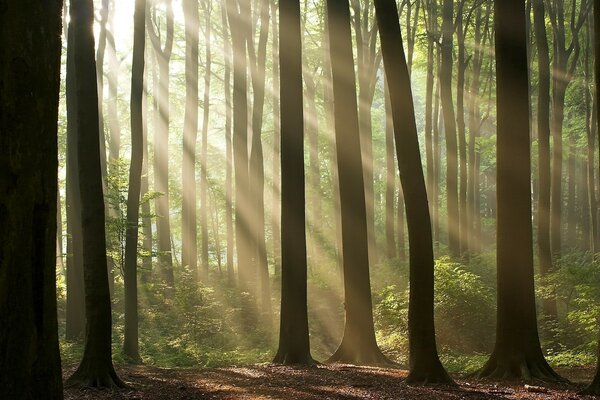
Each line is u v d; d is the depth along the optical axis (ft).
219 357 55.98
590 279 60.54
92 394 31.89
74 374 34.50
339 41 49.52
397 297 63.67
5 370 9.78
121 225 56.13
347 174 49.03
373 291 78.33
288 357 46.34
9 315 9.81
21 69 9.95
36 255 10.12
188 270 83.05
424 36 98.63
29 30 10.10
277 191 101.14
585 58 103.60
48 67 10.39
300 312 46.83
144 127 109.19
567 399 29.17
